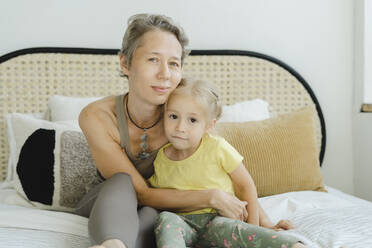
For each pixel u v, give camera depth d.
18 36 2.09
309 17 2.31
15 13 2.08
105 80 2.11
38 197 1.40
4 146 2.00
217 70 2.19
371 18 2.23
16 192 1.49
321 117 2.27
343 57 2.33
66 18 2.12
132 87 1.14
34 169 1.42
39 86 2.05
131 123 1.23
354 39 2.32
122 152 1.19
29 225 1.07
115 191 0.97
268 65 2.23
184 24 2.22
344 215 1.28
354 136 2.33
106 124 1.19
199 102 1.16
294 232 1.15
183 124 1.15
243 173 1.21
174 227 0.98
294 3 2.30
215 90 1.22
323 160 2.34
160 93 1.10
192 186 1.19
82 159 1.43
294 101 2.26
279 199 1.46
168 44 1.10
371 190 2.18
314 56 2.32
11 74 2.03
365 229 1.13
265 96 2.24
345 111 2.34
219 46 2.25
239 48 2.27
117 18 2.16
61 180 1.40
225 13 2.25
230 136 1.59
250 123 1.68
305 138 1.65
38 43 2.10
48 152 1.44
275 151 1.58
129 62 1.14
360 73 2.28
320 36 2.32
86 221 1.14
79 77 2.08
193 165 1.19
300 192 1.55
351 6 2.32
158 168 1.24
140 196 1.16
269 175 1.56
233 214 1.11
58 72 2.06
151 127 1.24
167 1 2.20
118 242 0.80
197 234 1.11
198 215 1.13
